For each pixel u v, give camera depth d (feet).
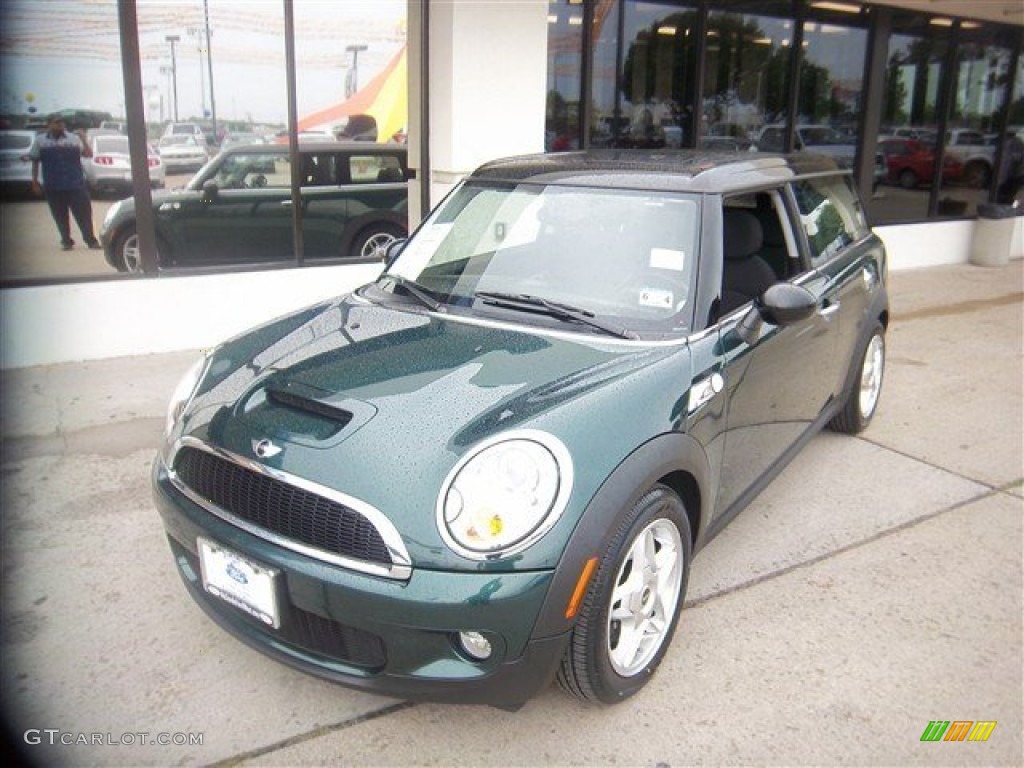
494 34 20.97
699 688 8.84
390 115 24.36
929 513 13.14
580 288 9.87
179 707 8.38
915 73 35.14
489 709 8.43
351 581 7.01
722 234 9.98
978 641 9.82
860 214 15.99
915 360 22.15
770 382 10.72
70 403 16.80
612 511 7.41
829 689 8.88
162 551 11.37
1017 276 35.14
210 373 9.75
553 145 26.94
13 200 19.47
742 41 29.96
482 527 6.98
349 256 24.62
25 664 8.96
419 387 8.16
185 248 21.85
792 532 12.40
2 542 11.48
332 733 8.07
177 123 21.13
